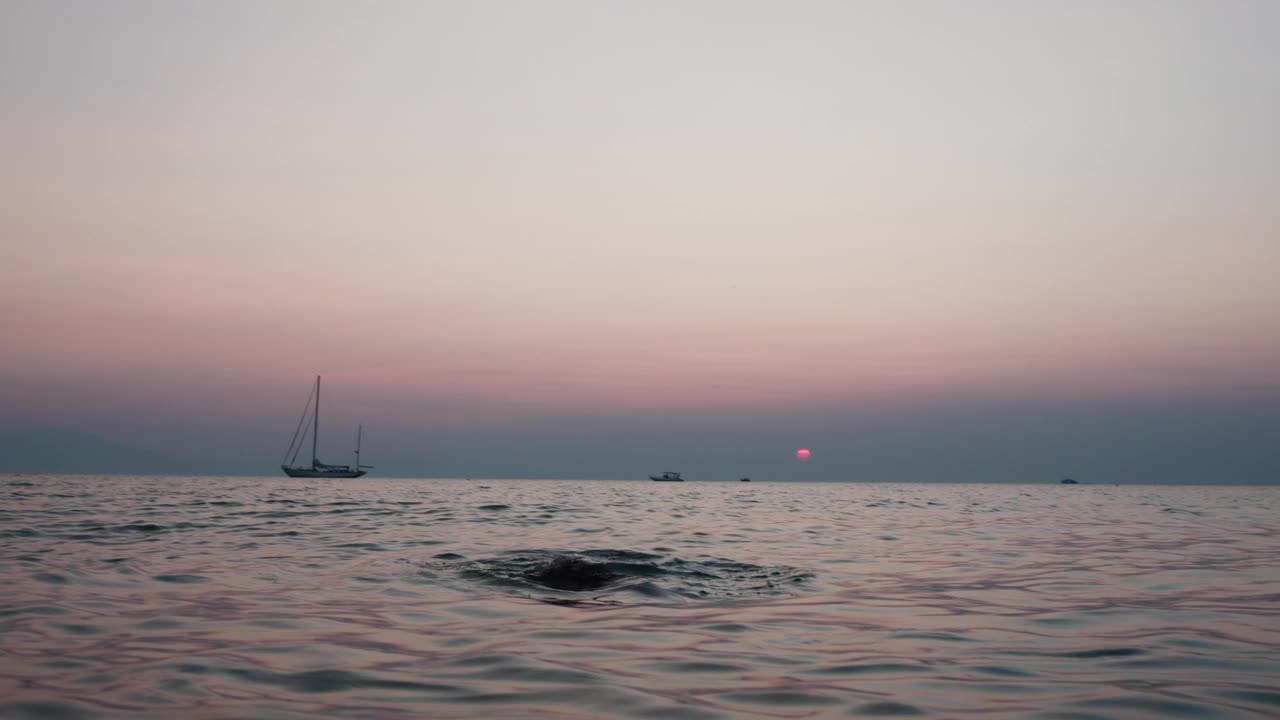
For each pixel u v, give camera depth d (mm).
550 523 26328
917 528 26000
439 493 61250
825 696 6352
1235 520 30922
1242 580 13148
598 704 6055
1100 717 5801
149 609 9742
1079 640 8523
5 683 6395
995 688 6609
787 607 10602
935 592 11961
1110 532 24219
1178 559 16375
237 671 6871
